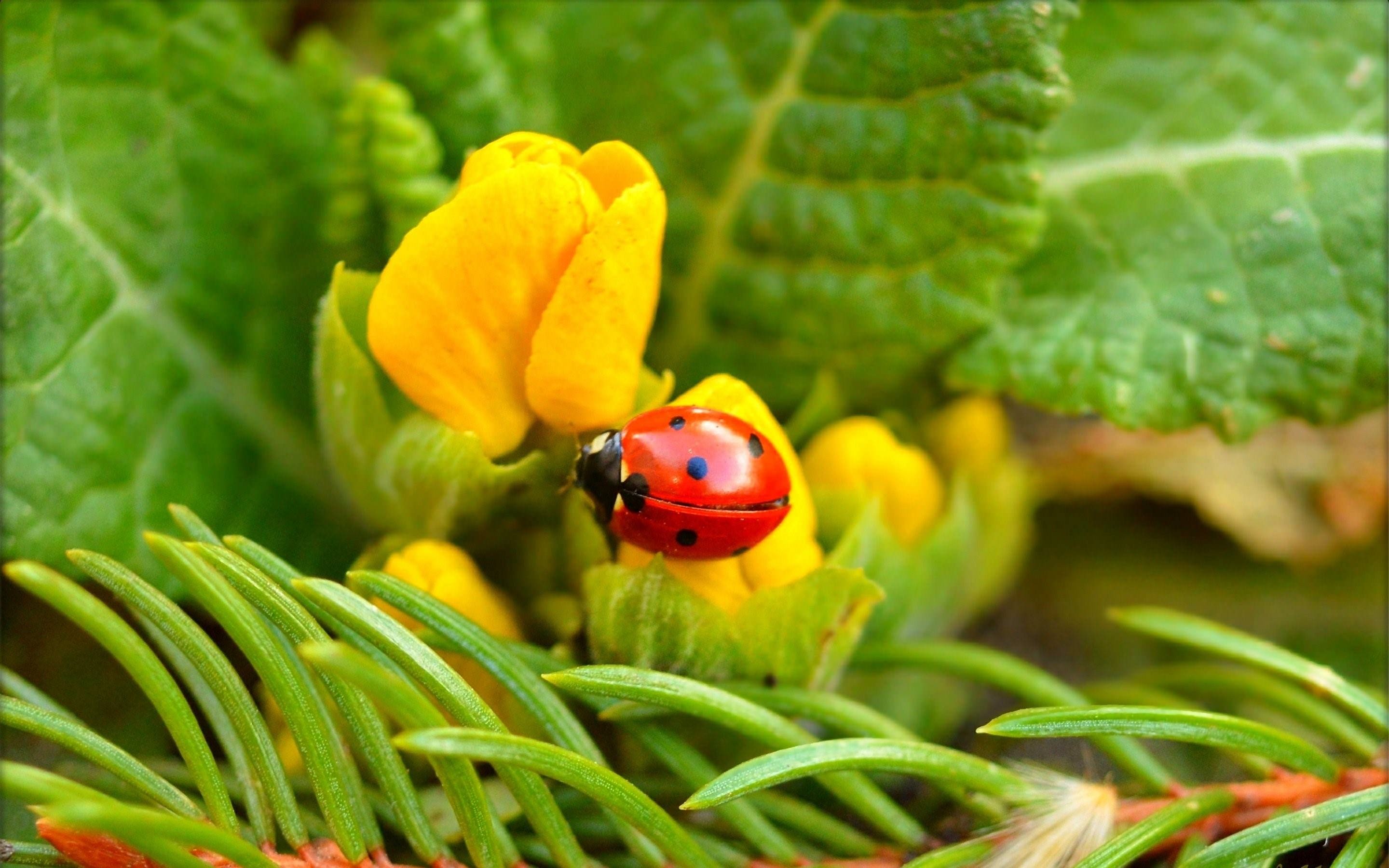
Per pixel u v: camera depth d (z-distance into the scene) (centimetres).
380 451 11
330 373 11
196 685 10
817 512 11
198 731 10
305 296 12
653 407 11
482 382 11
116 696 12
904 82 12
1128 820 10
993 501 12
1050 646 13
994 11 11
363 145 12
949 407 12
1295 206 12
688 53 12
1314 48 12
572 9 12
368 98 11
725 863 10
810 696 10
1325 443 13
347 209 12
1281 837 10
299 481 12
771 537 11
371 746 10
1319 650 13
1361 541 13
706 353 12
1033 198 12
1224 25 12
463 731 9
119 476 12
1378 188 12
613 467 10
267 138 12
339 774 10
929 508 12
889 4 12
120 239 12
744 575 11
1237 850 10
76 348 11
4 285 11
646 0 12
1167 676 11
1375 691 12
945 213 12
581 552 11
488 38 12
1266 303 12
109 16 12
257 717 10
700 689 10
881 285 12
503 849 10
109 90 12
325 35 13
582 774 10
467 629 10
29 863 10
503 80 12
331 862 10
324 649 9
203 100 12
